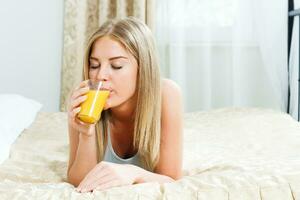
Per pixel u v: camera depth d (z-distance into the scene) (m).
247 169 0.87
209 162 1.13
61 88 2.35
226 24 2.36
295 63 2.20
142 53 0.90
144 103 0.93
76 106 0.83
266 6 2.23
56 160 1.21
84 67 0.91
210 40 2.35
